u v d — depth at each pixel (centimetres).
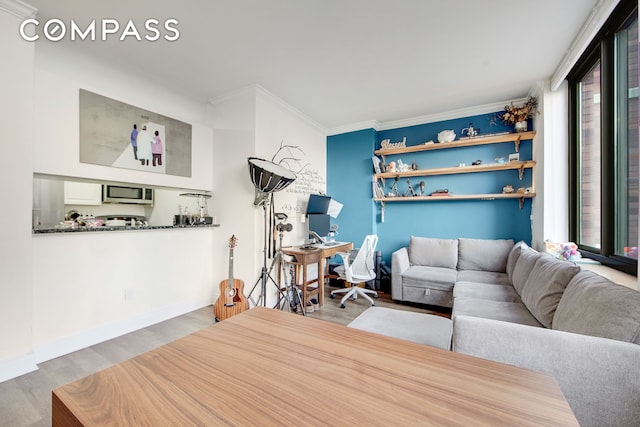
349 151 438
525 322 178
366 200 425
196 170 322
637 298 109
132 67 265
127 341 234
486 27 209
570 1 182
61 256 213
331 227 425
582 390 103
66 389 68
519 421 56
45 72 208
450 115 383
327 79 291
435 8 189
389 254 428
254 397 64
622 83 190
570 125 269
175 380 71
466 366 78
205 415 58
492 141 343
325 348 90
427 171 376
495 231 362
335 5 187
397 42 228
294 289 310
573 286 150
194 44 231
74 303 219
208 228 332
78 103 226
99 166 239
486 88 311
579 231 259
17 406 155
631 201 180
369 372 75
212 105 342
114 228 241
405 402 62
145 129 273
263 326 108
